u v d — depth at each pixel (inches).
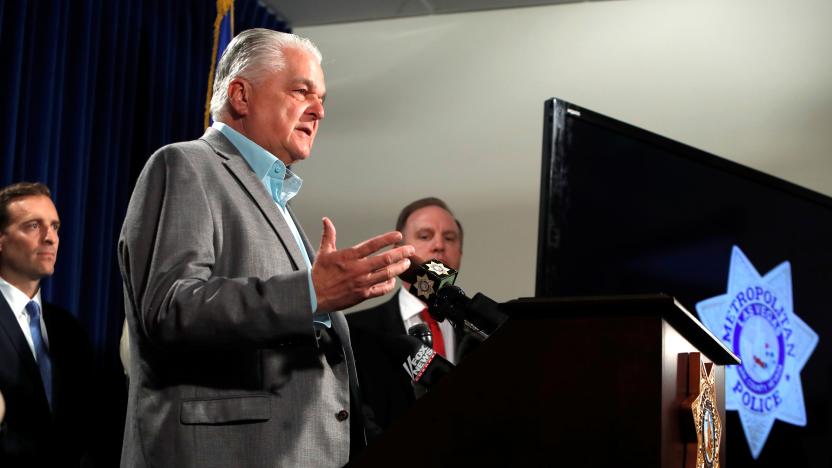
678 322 39.6
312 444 49.2
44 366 100.4
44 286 127.7
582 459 36.5
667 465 36.4
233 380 48.7
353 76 185.3
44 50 131.8
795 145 167.5
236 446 47.5
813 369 133.3
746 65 172.1
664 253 115.5
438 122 179.9
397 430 39.0
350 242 176.7
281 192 59.7
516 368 38.2
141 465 48.4
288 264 53.0
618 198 112.8
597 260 108.5
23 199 102.3
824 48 170.4
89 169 140.4
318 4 183.6
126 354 112.6
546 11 181.6
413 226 127.1
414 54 184.7
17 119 126.9
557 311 38.3
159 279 47.7
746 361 124.8
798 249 134.8
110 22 146.1
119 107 145.6
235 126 59.6
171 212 50.2
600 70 176.6
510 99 178.5
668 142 118.9
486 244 172.2
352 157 180.7
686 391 40.1
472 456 37.9
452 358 111.0
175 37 161.2
